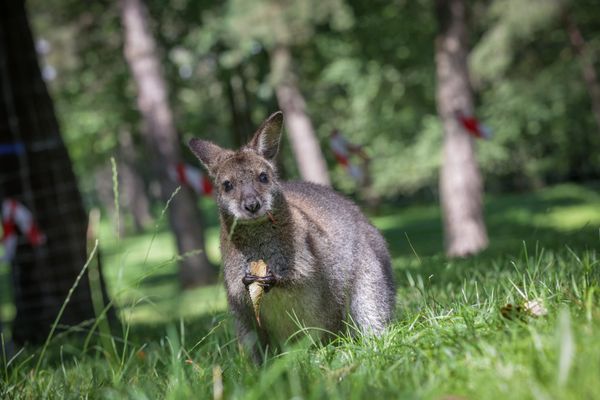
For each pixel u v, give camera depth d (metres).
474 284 6.91
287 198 6.47
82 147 37.94
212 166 6.46
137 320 15.63
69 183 11.84
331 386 3.72
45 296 11.53
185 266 23.73
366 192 40.31
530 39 26.11
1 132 11.50
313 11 23.08
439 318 4.86
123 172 54.34
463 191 23.11
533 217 31.67
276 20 23.17
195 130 30.73
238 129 28.62
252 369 4.62
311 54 29.92
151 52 23.58
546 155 40.59
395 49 29.73
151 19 26.86
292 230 5.92
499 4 23.36
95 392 4.69
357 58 30.06
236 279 6.03
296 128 29.88
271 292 5.86
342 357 4.73
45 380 5.70
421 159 36.72
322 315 6.07
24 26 11.62
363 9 26.75
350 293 6.39
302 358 4.59
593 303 4.20
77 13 28.42
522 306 4.45
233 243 6.02
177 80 28.98
